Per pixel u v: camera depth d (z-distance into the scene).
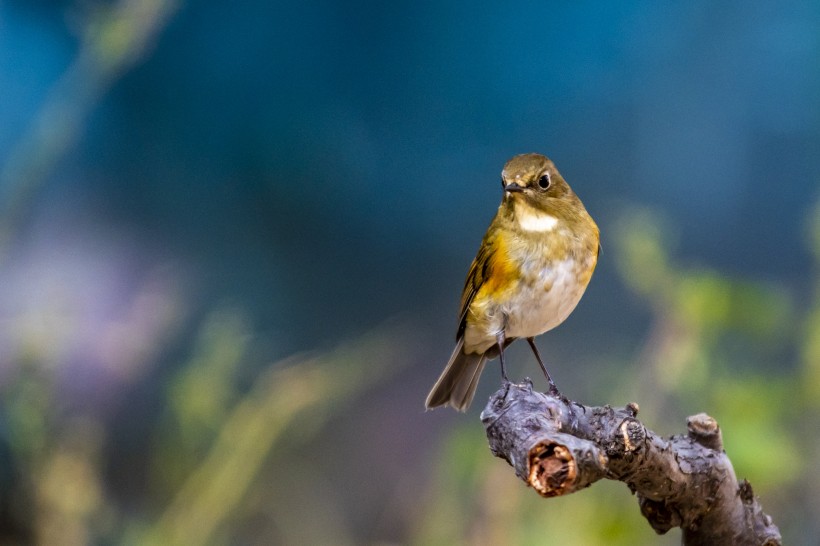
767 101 17.25
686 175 17.41
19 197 7.39
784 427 7.74
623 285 15.16
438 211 17.73
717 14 17.45
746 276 16.41
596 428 3.67
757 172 17.09
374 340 13.88
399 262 17.42
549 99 18.11
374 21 17.72
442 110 17.98
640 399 7.07
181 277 14.97
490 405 3.60
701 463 3.88
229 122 17.27
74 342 9.63
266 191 17.22
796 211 16.75
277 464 10.30
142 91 16.64
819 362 7.38
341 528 10.86
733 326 7.17
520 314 6.57
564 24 18.06
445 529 7.32
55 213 15.00
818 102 17.08
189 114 17.02
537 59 18.09
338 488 12.66
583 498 7.33
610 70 17.97
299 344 16.34
